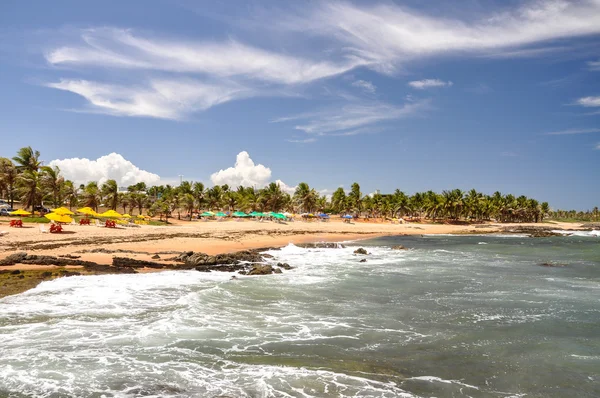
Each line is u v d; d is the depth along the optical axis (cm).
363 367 1194
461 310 1886
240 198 12112
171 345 1340
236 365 1185
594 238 8306
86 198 8262
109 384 1034
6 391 977
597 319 1742
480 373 1169
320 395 1002
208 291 2189
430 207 14412
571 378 1145
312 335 1484
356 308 1906
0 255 3034
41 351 1248
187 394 991
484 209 15062
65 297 1928
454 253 4694
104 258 3191
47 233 4719
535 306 1975
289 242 5641
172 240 4797
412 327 1605
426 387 1070
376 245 5897
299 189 13488
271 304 1956
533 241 7200
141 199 9969
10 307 1728
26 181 6712
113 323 1557
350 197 14400
